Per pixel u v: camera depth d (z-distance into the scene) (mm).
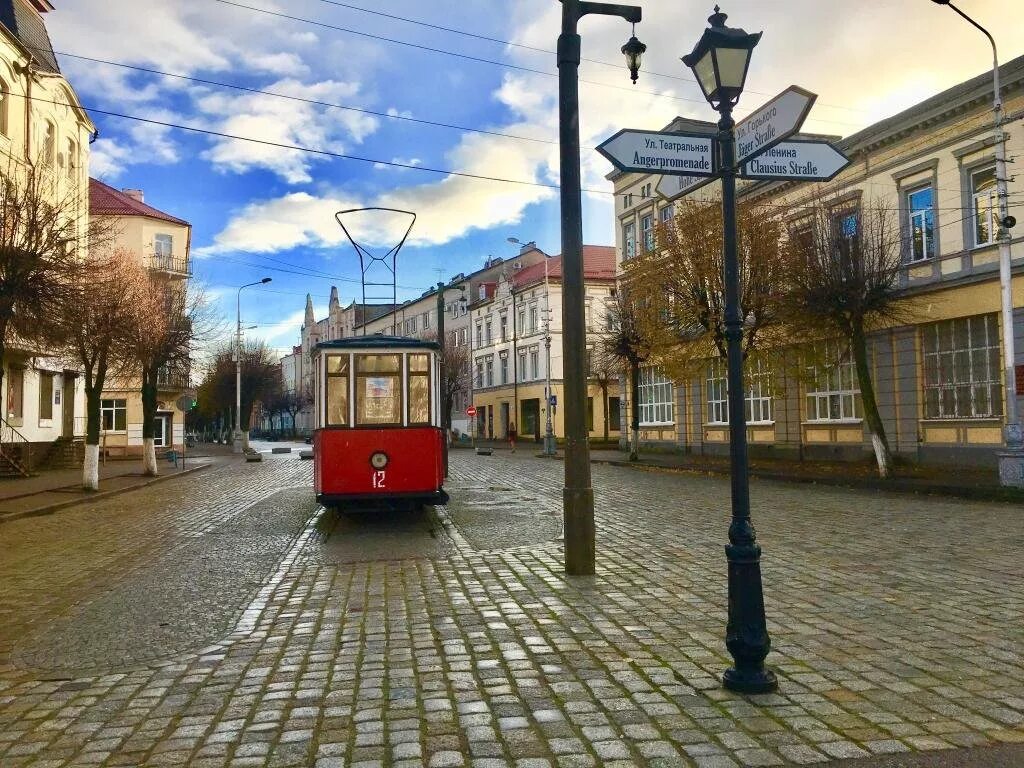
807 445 28016
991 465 20953
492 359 67500
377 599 7754
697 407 35219
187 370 33594
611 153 5273
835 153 5641
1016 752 3979
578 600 7500
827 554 9766
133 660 5859
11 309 14312
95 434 21547
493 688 5031
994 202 20750
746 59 5273
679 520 13430
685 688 4949
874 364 24578
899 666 5359
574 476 8852
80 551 11422
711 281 23969
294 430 103562
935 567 8867
